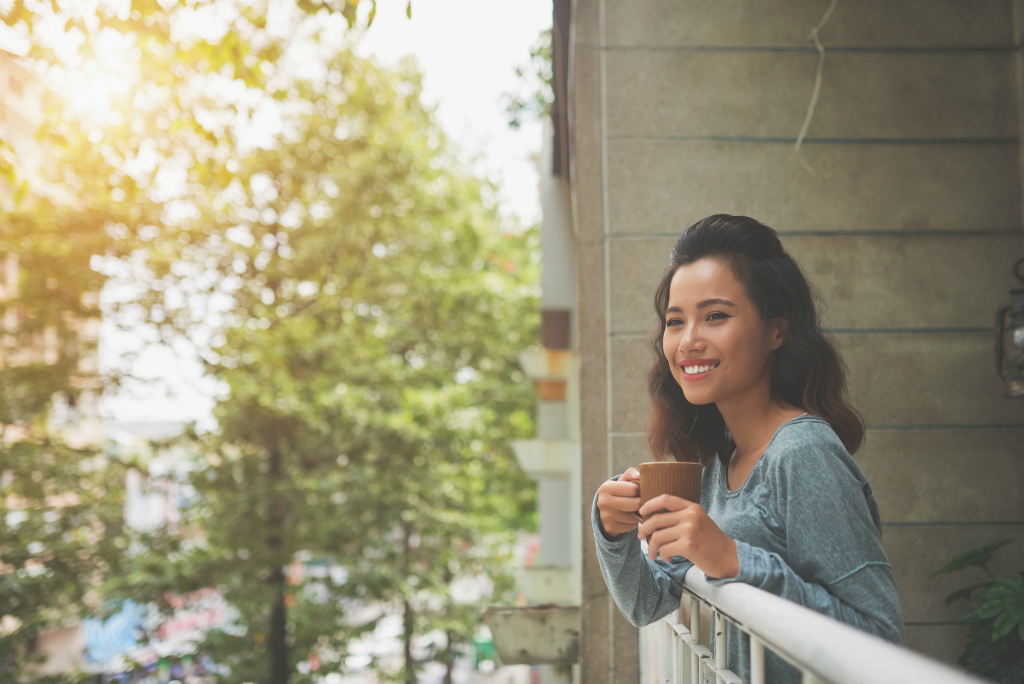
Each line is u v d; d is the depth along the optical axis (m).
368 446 9.95
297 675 10.46
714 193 2.81
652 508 1.06
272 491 9.54
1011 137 2.86
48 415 9.56
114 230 9.45
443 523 11.85
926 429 2.74
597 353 2.76
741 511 1.22
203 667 10.34
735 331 1.23
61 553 9.14
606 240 2.79
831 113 2.85
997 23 2.90
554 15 3.23
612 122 2.84
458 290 11.59
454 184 12.16
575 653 3.04
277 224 10.11
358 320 10.66
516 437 12.78
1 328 9.23
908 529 2.71
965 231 2.82
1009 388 2.54
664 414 1.47
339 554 10.74
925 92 2.87
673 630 1.57
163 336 9.23
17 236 9.14
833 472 1.10
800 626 0.73
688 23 2.88
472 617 13.52
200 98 6.66
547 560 6.97
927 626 2.67
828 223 2.81
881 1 2.90
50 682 9.12
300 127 10.26
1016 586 2.13
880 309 2.79
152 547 9.87
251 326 9.48
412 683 11.88
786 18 2.89
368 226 10.45
